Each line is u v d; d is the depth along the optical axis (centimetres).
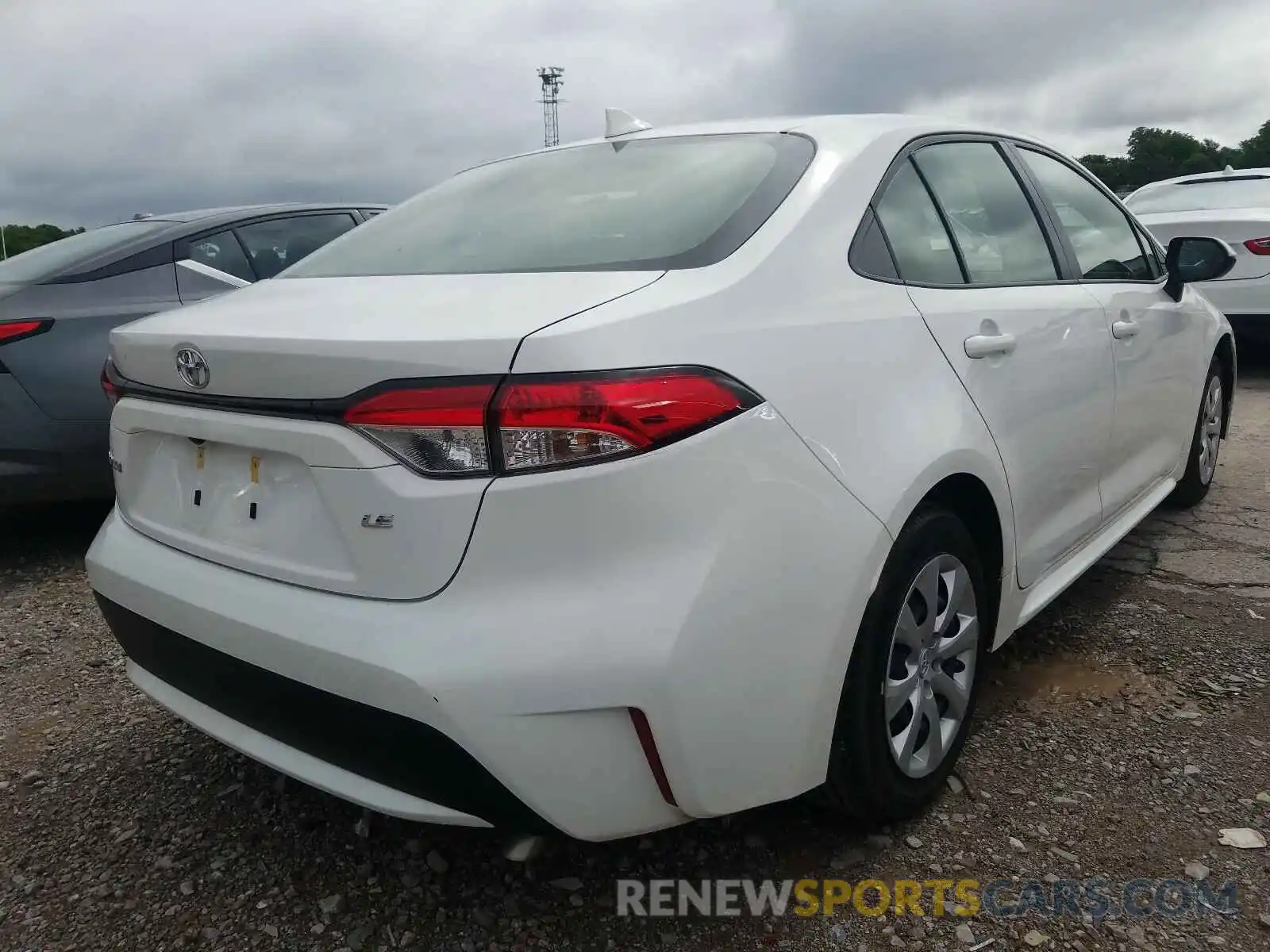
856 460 194
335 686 171
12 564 435
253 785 257
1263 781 238
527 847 184
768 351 185
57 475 408
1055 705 279
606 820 171
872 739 205
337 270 243
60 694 310
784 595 178
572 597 162
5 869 225
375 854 226
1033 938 191
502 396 159
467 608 164
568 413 159
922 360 219
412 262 232
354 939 200
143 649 218
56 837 236
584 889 211
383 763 173
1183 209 810
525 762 163
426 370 163
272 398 181
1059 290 291
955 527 226
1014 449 248
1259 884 203
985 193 281
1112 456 321
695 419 168
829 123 249
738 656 172
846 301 208
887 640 204
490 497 161
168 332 202
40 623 367
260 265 484
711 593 168
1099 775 244
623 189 237
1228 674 291
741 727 176
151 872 223
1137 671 296
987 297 253
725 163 234
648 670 162
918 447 207
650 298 178
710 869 215
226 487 198
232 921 206
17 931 204
